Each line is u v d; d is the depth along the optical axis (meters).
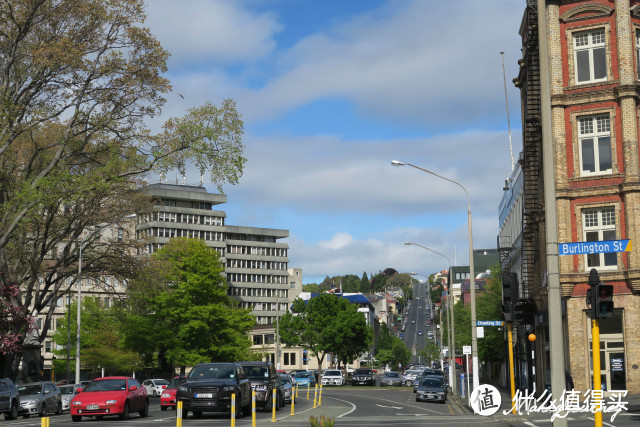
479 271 142.00
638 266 36.81
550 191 15.65
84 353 75.62
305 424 25.73
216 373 30.19
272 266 162.75
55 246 52.25
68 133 42.22
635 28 38.44
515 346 60.72
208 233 147.00
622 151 37.78
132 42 42.19
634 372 36.53
